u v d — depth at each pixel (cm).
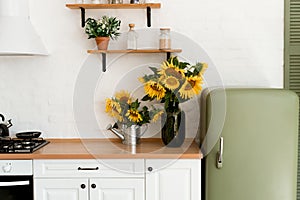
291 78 341
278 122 290
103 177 293
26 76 350
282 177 292
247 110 289
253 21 339
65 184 295
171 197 291
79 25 345
